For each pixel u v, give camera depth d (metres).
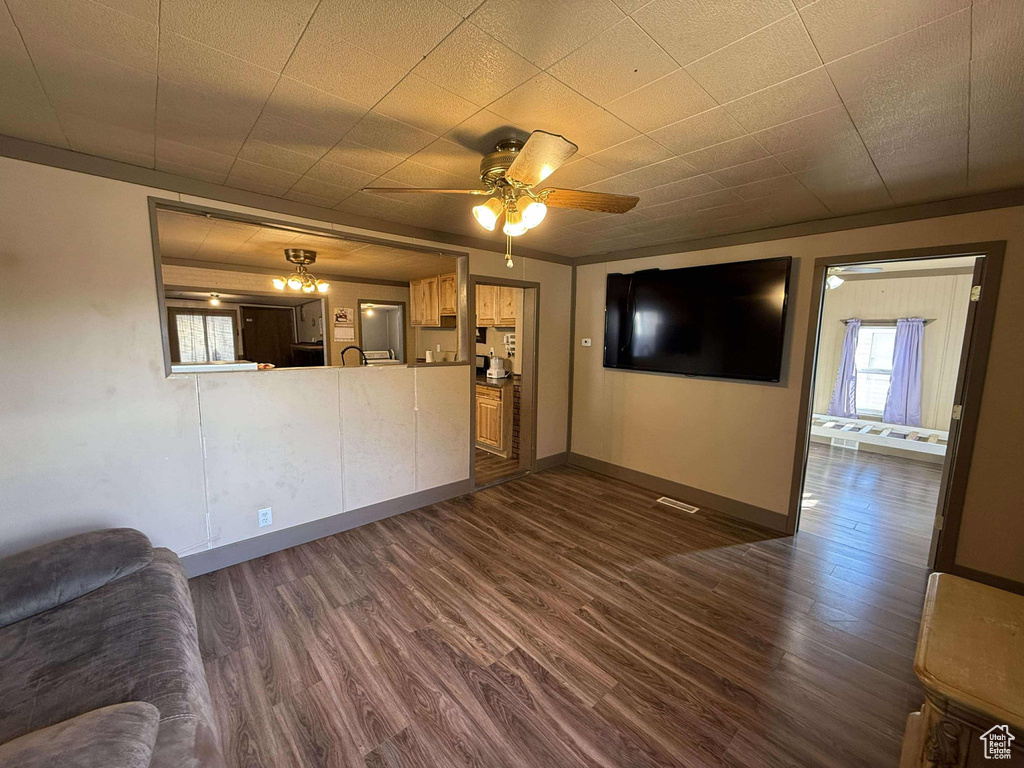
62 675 1.29
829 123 1.72
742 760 1.54
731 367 3.54
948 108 1.59
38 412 2.12
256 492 2.83
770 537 3.27
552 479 4.50
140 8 1.13
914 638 2.18
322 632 2.16
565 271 4.72
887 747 1.60
